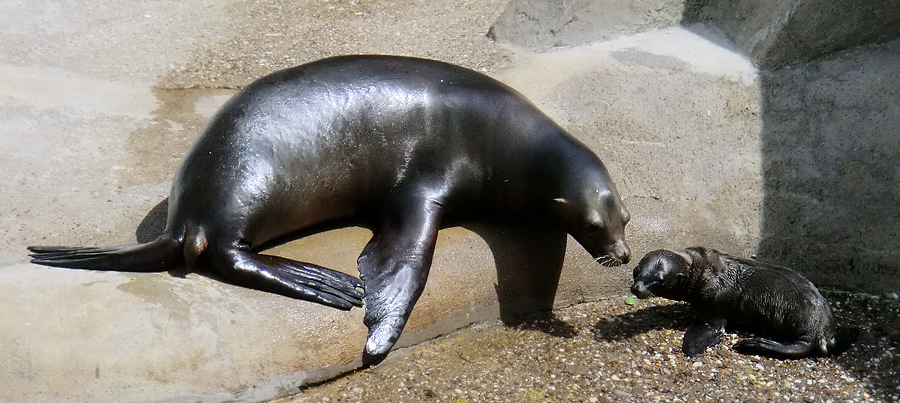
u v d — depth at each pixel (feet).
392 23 31.17
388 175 19.47
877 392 17.12
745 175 22.44
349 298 17.29
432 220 19.02
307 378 16.81
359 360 17.35
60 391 15.14
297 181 18.38
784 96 23.59
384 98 19.38
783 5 24.48
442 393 16.75
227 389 16.10
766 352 18.17
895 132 21.53
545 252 20.27
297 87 19.06
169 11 30.76
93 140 22.88
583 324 19.60
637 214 21.67
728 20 26.43
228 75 27.25
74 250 17.40
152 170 21.95
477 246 19.71
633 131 23.73
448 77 20.31
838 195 21.40
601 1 28.09
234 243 17.40
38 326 15.46
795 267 21.17
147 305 16.20
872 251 20.61
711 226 21.83
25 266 17.15
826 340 18.13
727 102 23.97
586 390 16.94
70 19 29.25
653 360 18.06
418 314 18.31
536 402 16.49
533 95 25.27
